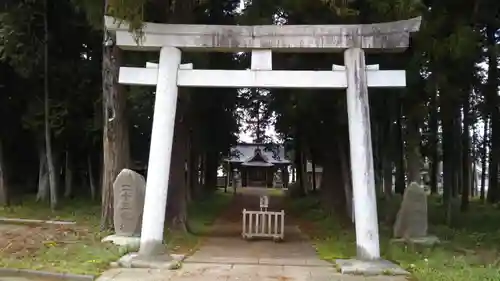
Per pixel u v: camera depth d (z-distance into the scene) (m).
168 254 10.70
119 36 11.11
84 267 9.55
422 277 9.16
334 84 10.90
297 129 21.92
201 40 11.02
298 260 11.34
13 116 23.55
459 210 22.88
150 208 10.64
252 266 10.50
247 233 15.20
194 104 19.31
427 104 17.36
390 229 16.14
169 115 10.89
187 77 11.01
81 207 22.48
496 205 26.47
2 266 9.46
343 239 14.59
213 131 25.19
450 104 17.16
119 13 10.66
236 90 22.34
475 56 14.59
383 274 9.66
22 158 28.56
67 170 27.14
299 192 38.31
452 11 13.68
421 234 13.17
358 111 10.73
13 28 18.36
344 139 19.38
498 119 21.75
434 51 13.18
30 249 11.30
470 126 26.81
